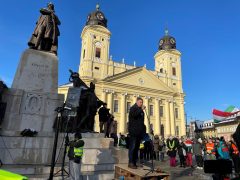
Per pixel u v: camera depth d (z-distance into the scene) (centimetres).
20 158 658
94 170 702
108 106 4678
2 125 727
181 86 5978
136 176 480
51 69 873
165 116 5325
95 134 849
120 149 813
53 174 565
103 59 5025
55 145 542
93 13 5481
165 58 6131
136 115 566
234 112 2777
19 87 812
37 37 930
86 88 1006
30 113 781
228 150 1041
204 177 866
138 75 5216
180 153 1264
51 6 998
